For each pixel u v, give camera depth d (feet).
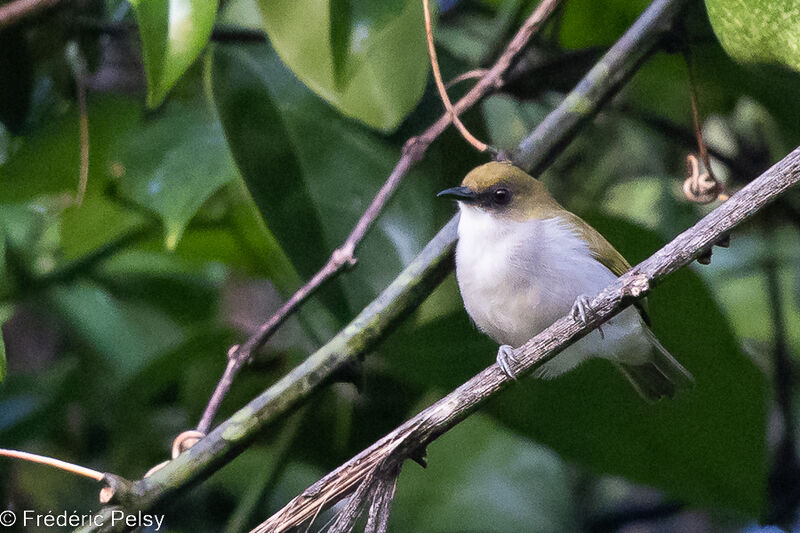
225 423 15.38
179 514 15.89
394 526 15.80
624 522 16.05
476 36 15.90
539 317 15.58
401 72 15.51
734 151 16.06
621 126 16.10
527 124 15.89
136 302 16.01
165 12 15.35
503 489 15.83
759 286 16.10
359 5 15.51
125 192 15.70
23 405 15.87
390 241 15.61
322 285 15.44
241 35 15.66
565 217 15.62
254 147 15.61
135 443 15.88
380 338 15.43
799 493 15.92
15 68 15.71
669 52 15.55
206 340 15.87
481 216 15.61
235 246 15.89
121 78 15.90
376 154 15.65
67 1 15.61
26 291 15.87
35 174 15.84
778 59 15.37
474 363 15.67
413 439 15.28
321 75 15.49
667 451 15.67
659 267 15.26
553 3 15.52
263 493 15.72
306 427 15.83
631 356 15.64
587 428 15.69
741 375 15.64
